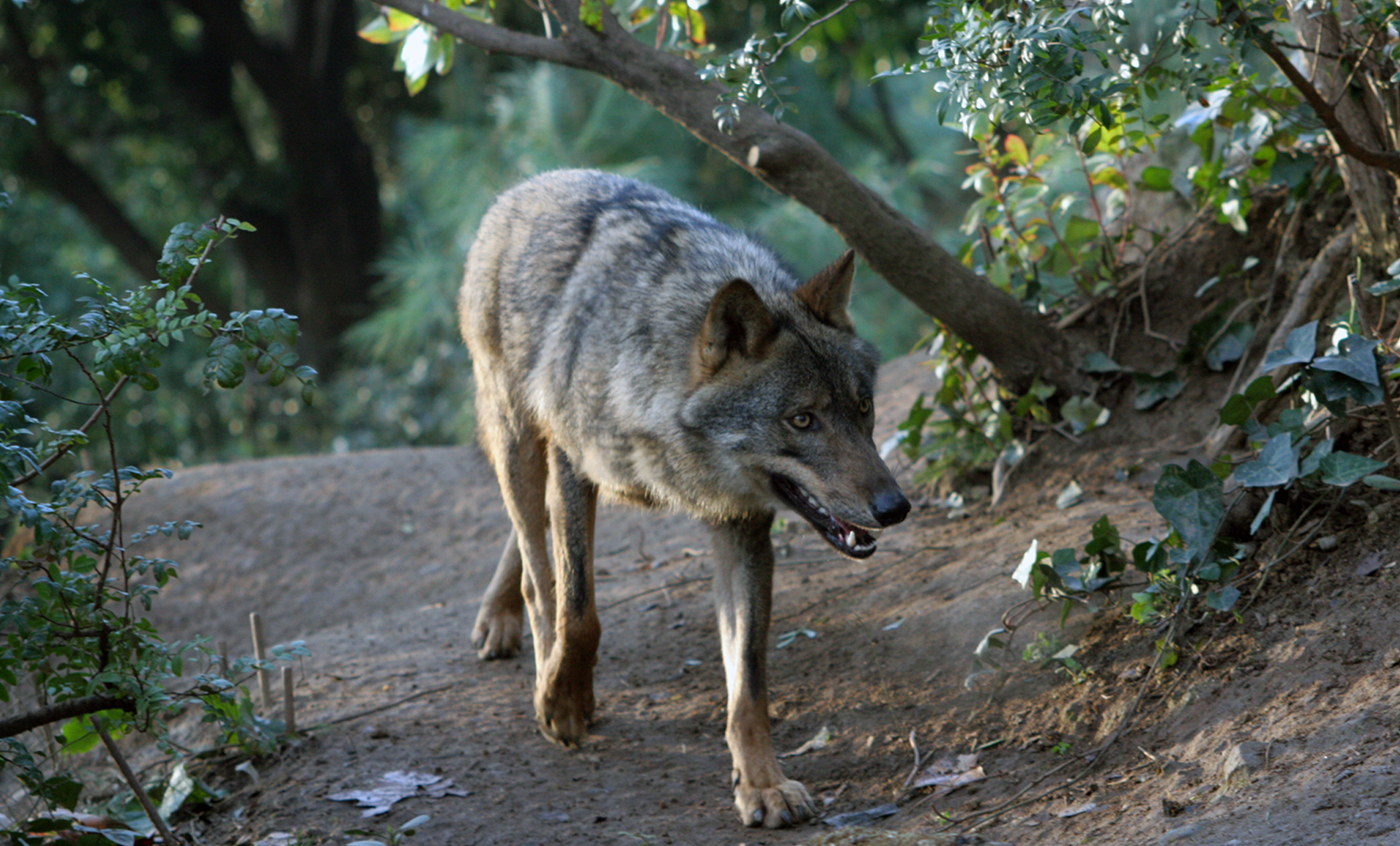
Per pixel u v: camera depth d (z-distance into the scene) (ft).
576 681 21.53
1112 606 20.11
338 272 84.74
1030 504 25.88
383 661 26.71
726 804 18.99
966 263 29.32
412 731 22.48
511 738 22.09
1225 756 15.29
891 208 25.58
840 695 21.56
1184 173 29.96
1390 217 20.80
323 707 23.90
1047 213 28.58
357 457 44.50
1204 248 27.20
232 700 16.94
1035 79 17.16
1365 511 18.71
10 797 22.72
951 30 18.35
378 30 30.19
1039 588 19.72
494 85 84.48
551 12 25.94
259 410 79.41
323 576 36.40
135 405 73.61
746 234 22.81
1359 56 19.94
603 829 18.30
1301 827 12.72
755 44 20.53
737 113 21.11
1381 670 15.47
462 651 27.02
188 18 92.89
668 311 20.12
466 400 67.46
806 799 18.08
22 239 79.92
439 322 72.13
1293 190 24.85
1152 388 26.02
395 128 96.99
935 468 28.58
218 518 39.88
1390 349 17.47
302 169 82.38
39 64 77.20
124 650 15.70
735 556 20.12
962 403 29.09
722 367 19.19
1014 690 19.56
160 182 89.92
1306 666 16.38
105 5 73.36
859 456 18.66
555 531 21.47
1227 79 20.52
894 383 39.11
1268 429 18.75
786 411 18.86
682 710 22.88
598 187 23.50
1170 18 18.47
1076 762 17.13
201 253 15.76
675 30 26.96
